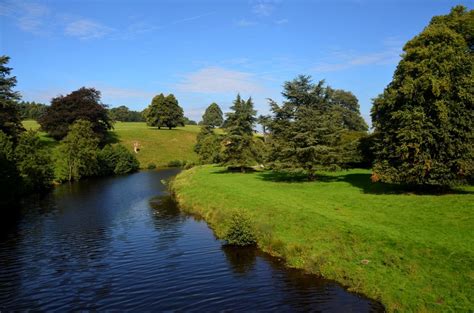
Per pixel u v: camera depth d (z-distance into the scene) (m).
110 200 43.09
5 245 25.28
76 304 15.89
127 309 15.12
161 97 123.50
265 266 19.09
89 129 72.75
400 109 29.38
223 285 16.98
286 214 25.08
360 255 17.81
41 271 20.14
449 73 27.89
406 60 30.73
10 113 66.44
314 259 18.28
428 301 13.42
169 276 18.61
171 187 50.34
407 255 16.67
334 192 32.66
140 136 108.12
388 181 29.22
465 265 14.91
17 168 47.78
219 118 152.75
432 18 37.25
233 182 43.03
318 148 38.22
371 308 14.00
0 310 15.53
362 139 51.41
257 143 57.06
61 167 61.75
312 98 43.28
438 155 27.28
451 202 25.11
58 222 32.00
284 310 14.23
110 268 20.28
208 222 29.91
